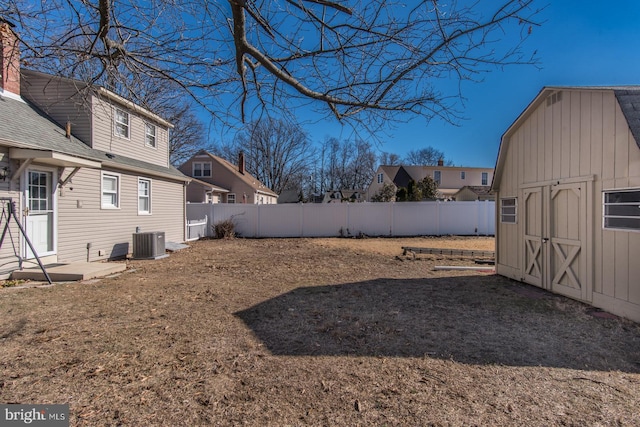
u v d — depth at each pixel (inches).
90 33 113.8
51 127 345.7
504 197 310.8
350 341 155.0
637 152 176.1
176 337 157.6
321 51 113.6
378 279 296.8
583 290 216.8
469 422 96.2
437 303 219.5
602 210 201.9
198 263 381.1
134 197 452.8
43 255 309.9
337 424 95.3
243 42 108.0
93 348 144.2
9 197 274.7
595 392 112.6
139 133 478.6
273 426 94.3
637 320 179.6
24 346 145.5
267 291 250.4
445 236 691.4
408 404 105.1
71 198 344.2
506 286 269.4
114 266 320.5
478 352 144.2
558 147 238.2
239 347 147.1
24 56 120.5
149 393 110.0
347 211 701.9
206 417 97.9
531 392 112.3
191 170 1096.8
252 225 699.4
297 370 126.6
